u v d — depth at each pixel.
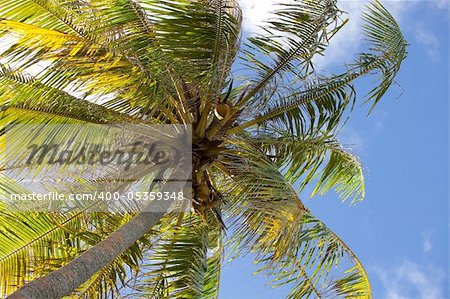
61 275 5.85
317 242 10.13
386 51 9.80
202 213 9.33
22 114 7.85
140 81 8.16
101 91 8.45
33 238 8.94
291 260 9.73
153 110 8.49
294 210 8.01
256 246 8.26
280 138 9.86
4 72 7.87
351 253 10.20
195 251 9.15
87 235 9.05
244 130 9.67
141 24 8.66
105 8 8.39
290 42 9.54
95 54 8.21
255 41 9.55
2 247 8.73
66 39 7.87
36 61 7.89
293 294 9.84
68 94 8.22
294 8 9.41
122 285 8.84
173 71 8.72
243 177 8.95
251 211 8.45
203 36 9.15
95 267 6.41
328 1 9.36
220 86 9.19
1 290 8.60
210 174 9.66
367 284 10.05
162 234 9.36
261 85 9.68
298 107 9.96
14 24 7.56
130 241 7.33
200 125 9.17
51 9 8.16
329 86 9.91
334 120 10.10
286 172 10.34
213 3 9.06
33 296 5.31
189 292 8.74
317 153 10.48
